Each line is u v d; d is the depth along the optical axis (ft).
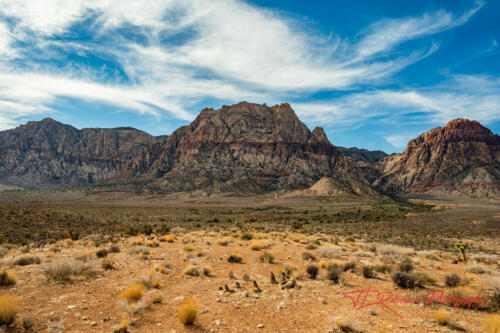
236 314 25.12
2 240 88.58
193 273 40.16
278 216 322.14
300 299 29.30
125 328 21.02
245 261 51.88
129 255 54.54
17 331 19.89
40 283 31.96
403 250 74.18
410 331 21.36
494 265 61.41
